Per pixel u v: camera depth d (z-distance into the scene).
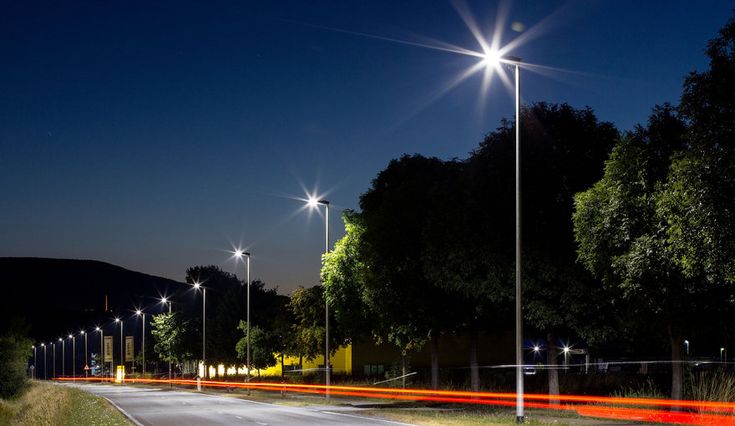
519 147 24.42
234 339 82.44
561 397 32.19
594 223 23.67
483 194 30.45
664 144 22.97
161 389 74.31
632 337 31.55
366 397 44.91
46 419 27.44
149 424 27.42
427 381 52.50
